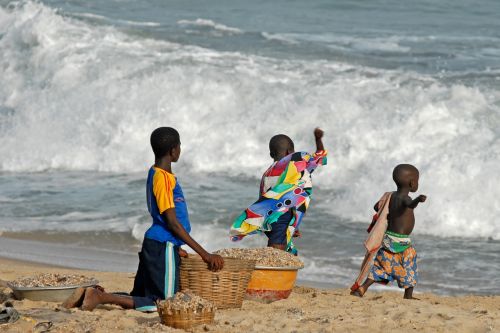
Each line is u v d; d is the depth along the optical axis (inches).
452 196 1651.1
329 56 2726.4
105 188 1895.9
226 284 837.8
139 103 2290.8
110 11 3457.2
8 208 1710.1
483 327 785.6
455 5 3818.9
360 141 2042.3
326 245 1450.5
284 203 979.3
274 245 981.8
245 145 2133.4
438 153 1925.4
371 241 965.8
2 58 2625.5
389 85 2348.7
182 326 745.0
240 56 2655.0
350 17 3538.4
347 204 1712.6
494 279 1286.9
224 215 1611.7
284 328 761.6
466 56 2780.5
